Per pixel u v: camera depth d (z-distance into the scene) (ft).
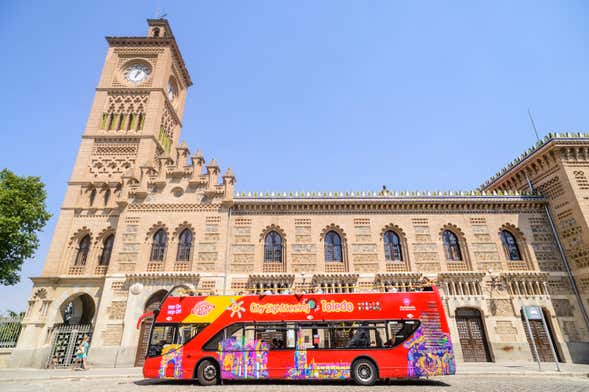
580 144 97.30
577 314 88.12
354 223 97.91
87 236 101.19
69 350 86.28
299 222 97.71
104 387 52.54
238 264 91.97
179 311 60.39
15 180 101.81
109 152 116.16
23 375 66.59
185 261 91.66
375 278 90.84
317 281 90.12
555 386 51.21
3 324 88.63
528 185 108.68
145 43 138.82
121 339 82.07
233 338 57.88
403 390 49.08
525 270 94.22
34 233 103.76
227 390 49.42
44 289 91.09
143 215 95.76
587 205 91.20
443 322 57.00
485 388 50.03
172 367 56.85
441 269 93.25
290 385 54.60
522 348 84.48
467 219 98.99
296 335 57.67
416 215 99.25
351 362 55.47
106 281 88.02
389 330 56.95
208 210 96.48
